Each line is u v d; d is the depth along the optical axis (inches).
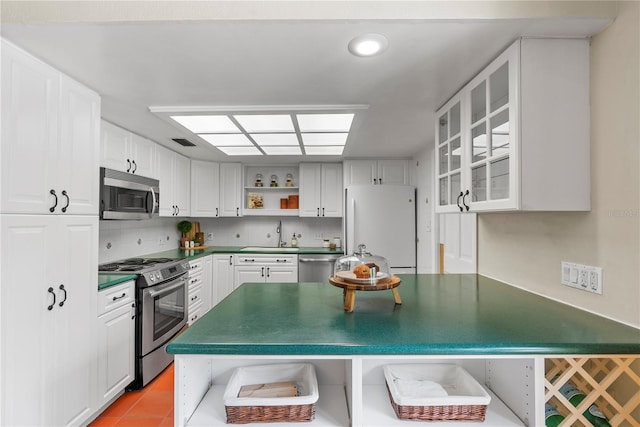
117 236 124.3
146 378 97.7
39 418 62.4
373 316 54.2
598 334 44.8
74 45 57.7
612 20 50.2
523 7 50.2
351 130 111.3
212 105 88.0
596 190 53.2
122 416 83.2
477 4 50.3
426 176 140.7
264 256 165.2
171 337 114.0
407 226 153.6
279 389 51.6
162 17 50.3
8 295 56.6
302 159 167.9
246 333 46.3
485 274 88.4
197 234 180.7
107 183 92.9
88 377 75.6
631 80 47.4
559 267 61.2
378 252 152.2
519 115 54.8
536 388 42.4
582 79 55.0
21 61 58.6
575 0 49.9
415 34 54.3
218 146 137.7
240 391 51.0
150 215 115.8
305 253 165.0
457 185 77.9
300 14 50.1
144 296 97.4
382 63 64.4
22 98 58.9
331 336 44.9
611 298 50.4
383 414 46.7
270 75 69.7
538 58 55.1
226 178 175.8
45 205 63.9
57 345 66.6
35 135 61.7
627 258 47.9
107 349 82.8
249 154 154.7
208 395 52.7
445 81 72.3
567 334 44.9
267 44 57.3
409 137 122.7
